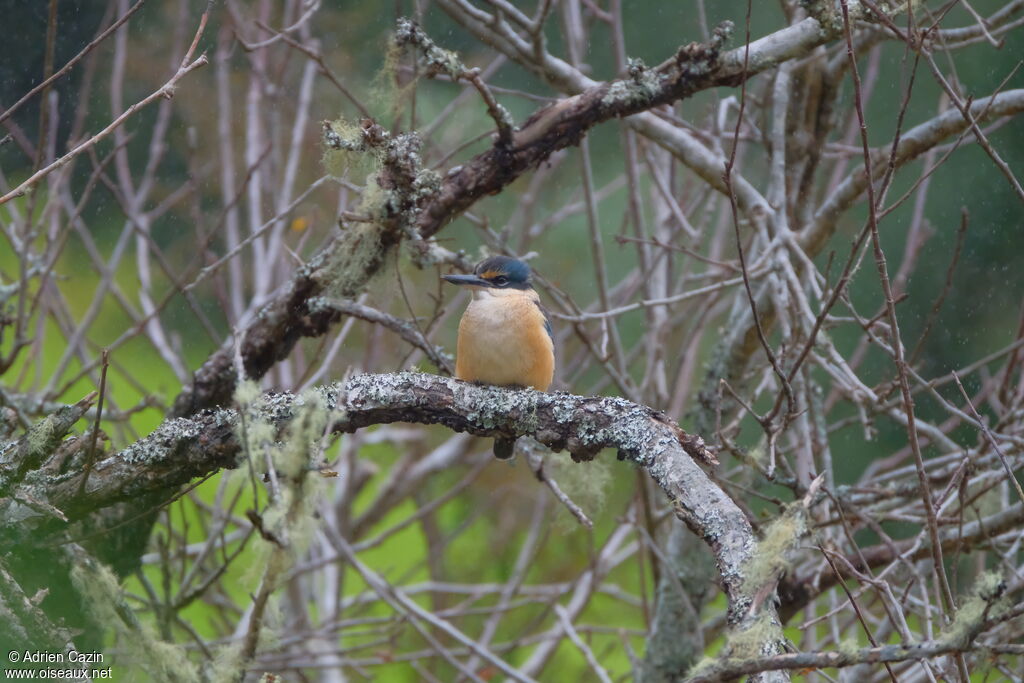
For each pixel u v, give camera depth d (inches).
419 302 534.9
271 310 335.9
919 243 441.7
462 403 248.7
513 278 332.2
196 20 532.4
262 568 206.7
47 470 246.7
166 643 263.3
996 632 260.8
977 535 337.4
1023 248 558.9
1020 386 356.2
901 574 372.5
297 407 242.1
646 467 229.1
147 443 246.7
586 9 505.4
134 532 324.2
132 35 527.2
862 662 154.9
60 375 385.4
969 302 570.9
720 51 312.0
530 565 452.8
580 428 241.8
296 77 531.5
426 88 580.1
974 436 494.6
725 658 164.4
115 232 604.1
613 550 469.1
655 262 418.6
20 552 250.8
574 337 586.2
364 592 516.4
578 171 639.1
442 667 556.4
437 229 328.5
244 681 262.1
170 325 610.9
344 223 313.3
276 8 521.0
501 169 321.7
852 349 599.5
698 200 467.2
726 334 413.7
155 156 426.3
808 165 410.9
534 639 446.9
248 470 189.3
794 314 335.9
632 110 321.1
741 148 466.9
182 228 593.3
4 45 507.2
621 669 569.9
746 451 320.5
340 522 495.5
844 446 651.5
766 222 360.8
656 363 419.2
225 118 428.8
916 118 603.8
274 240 413.7
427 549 534.0
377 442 544.1
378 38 516.1
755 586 177.5
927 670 228.1
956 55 559.8
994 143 560.1
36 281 536.4
